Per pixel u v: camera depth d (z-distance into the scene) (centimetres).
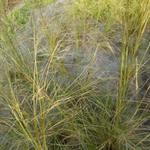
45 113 171
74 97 195
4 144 189
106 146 187
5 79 205
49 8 286
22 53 226
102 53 240
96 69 219
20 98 198
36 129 167
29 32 252
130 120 187
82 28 246
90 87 204
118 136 181
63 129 182
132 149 180
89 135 188
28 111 191
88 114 189
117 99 184
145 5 196
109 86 216
